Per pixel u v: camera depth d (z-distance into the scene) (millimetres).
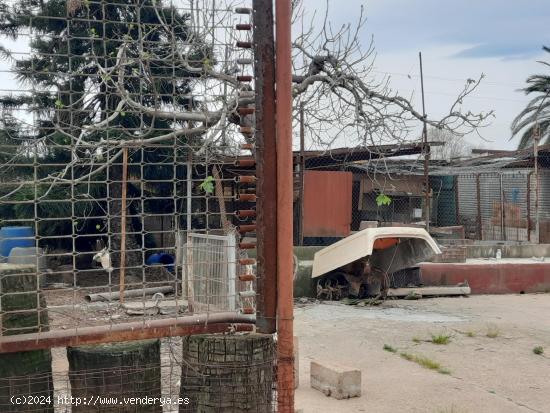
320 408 5039
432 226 18328
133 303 6879
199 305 4027
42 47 3361
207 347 3314
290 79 3023
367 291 11023
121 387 3188
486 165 18406
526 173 18625
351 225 15250
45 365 3146
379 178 16531
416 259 10672
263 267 3084
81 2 3432
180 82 3797
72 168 3477
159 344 3406
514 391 5762
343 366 5504
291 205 3051
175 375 3941
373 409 5066
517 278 12453
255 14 3039
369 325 8703
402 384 5836
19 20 3213
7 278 3066
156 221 6695
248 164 3166
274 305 3094
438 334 8164
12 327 3051
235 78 3490
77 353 3191
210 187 3748
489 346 7590
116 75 3975
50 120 3357
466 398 5457
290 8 3016
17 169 3301
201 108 3789
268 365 3359
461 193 21000
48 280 8383
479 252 14492
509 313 10008
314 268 11062
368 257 10648
